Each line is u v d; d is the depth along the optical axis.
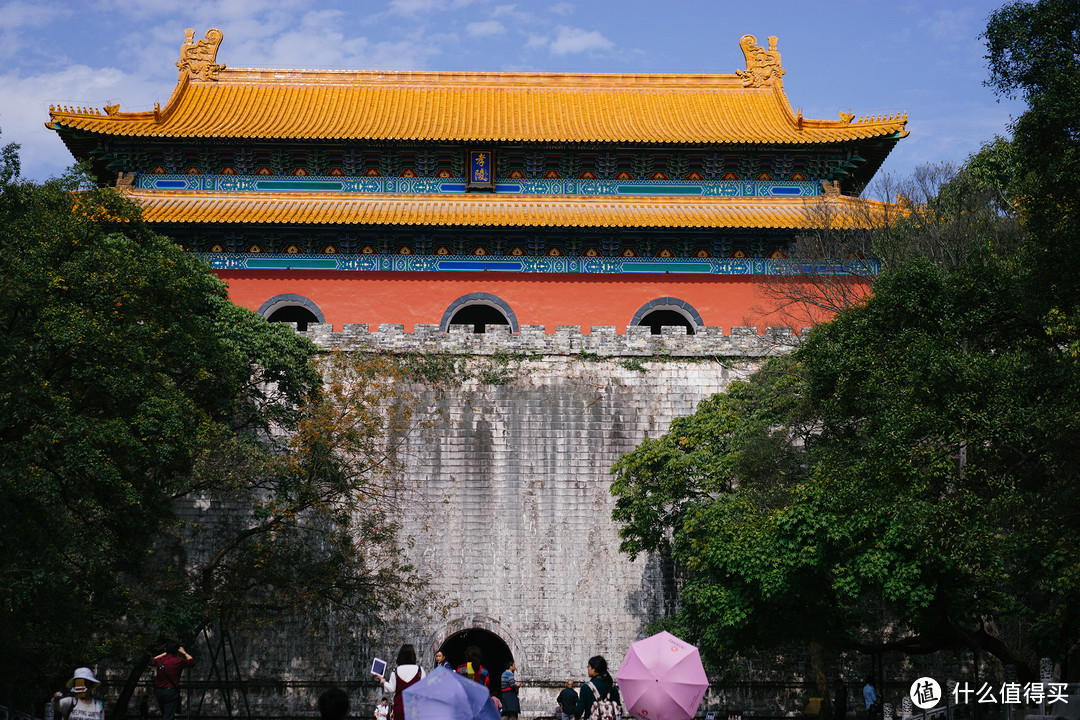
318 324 52.00
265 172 59.00
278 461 41.09
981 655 46.97
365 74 63.84
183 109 60.25
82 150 59.44
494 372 51.56
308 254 56.53
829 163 59.22
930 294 31.16
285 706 47.16
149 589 36.91
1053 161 27.78
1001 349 31.36
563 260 57.12
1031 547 29.97
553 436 50.88
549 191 59.59
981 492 31.12
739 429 41.94
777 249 57.47
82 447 29.61
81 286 30.73
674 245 57.41
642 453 43.62
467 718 17.03
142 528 33.66
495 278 56.84
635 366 51.88
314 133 57.59
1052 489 30.11
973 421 29.11
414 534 49.41
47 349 30.14
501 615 48.84
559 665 48.34
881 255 49.22
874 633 48.31
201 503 48.91
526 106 62.59
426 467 50.22
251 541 43.50
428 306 56.41
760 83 64.12
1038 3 28.05
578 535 49.78
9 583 28.52
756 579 36.19
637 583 49.12
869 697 42.31
